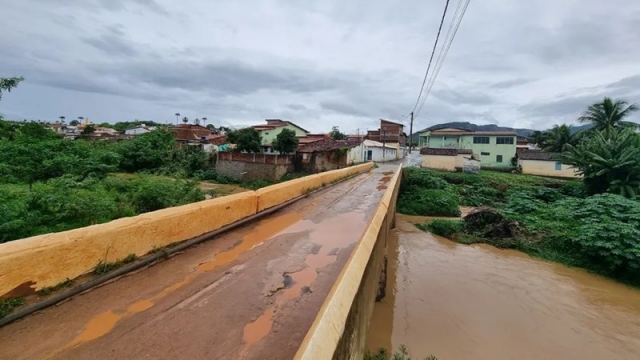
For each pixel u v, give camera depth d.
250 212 6.97
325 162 30.00
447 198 22.69
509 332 8.36
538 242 14.91
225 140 42.69
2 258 2.83
